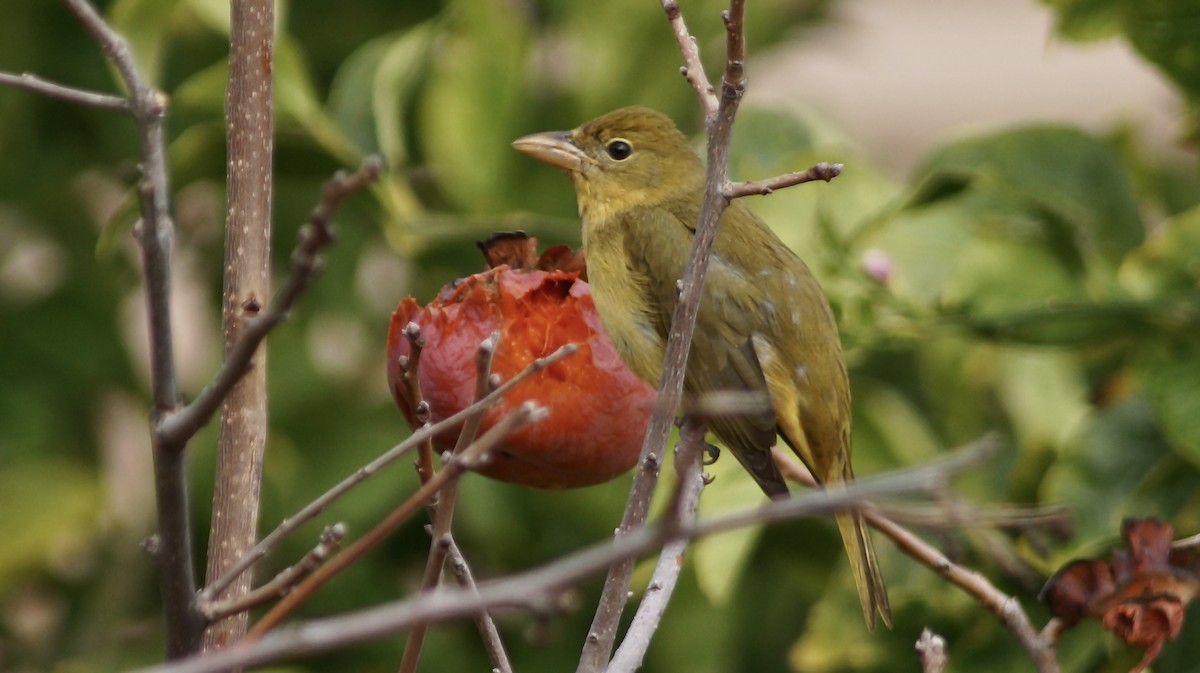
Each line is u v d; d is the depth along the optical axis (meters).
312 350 11.18
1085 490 8.99
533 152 9.48
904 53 25.55
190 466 10.84
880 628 9.44
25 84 4.91
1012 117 23.55
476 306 6.61
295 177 10.27
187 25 11.34
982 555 9.16
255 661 3.91
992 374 10.19
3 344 11.61
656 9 10.96
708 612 10.20
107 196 12.11
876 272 8.99
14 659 11.70
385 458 5.02
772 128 10.27
